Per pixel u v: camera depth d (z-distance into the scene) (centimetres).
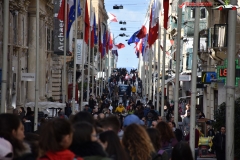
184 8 9281
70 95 10312
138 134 1716
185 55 9350
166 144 2223
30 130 4309
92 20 9506
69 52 8669
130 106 8906
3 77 3575
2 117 1402
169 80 10119
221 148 3853
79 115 1738
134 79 18512
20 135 1413
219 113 3988
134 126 1731
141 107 6875
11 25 6731
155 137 1934
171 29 10950
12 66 6844
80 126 1397
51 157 1314
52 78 9762
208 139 4534
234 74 3020
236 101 3759
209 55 6481
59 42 8581
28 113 5034
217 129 3966
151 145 1728
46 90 9044
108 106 8700
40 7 8169
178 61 5428
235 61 3058
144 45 10731
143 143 1709
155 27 7094
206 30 6731
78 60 8700
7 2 3584
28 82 8119
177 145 1741
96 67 13662
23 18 7519
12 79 6850
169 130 2234
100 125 1881
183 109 8881
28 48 7994
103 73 14325
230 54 2998
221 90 5853
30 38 8025
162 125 2239
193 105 3784
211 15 6712
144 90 14375
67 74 10712
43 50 8550
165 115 7431
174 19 10762
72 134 1345
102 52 11688
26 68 7931
